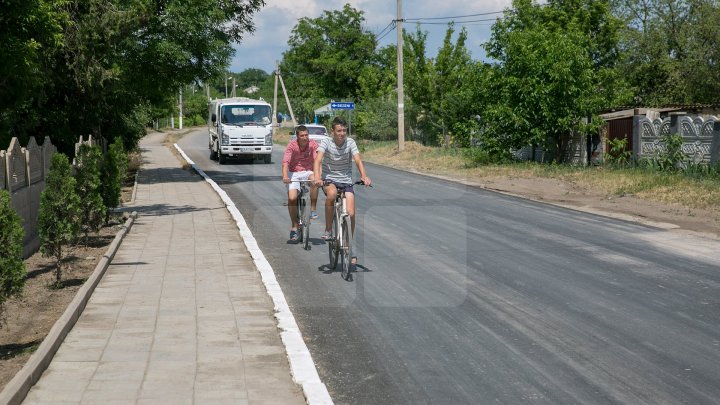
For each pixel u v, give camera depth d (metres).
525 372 6.19
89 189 12.28
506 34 29.53
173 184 25.38
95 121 25.94
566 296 8.80
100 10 23.12
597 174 23.16
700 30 40.38
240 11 29.02
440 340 7.10
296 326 7.30
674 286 9.33
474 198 19.56
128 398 5.38
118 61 25.12
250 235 13.19
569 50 27.31
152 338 6.92
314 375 5.86
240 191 22.48
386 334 7.31
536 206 17.94
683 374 6.13
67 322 7.09
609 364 6.39
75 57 22.83
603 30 39.81
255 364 6.18
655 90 42.69
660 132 23.39
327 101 67.69
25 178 11.80
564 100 27.33
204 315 7.78
